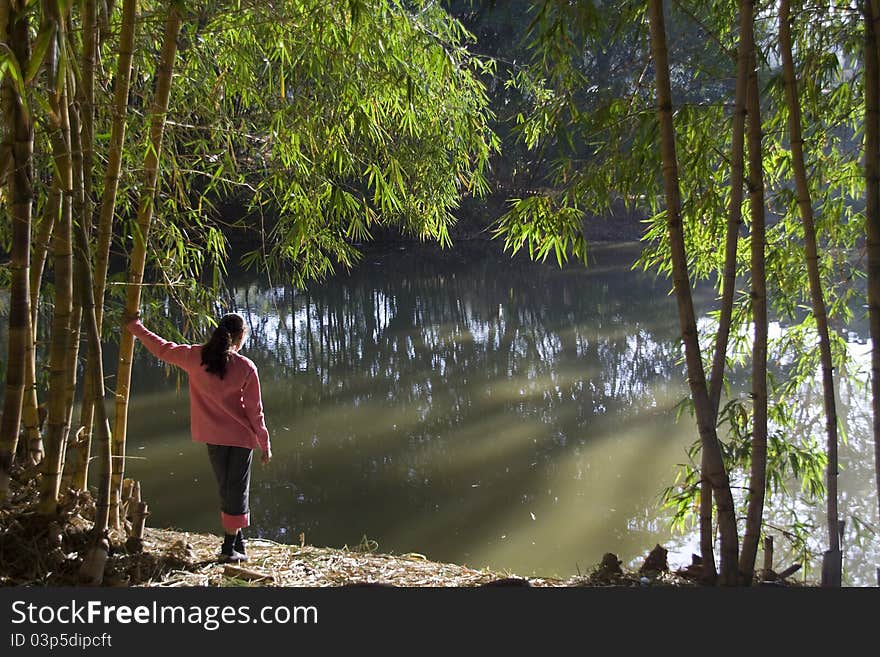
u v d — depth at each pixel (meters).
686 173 4.60
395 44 4.96
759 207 3.62
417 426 9.44
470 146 5.74
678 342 5.75
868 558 5.47
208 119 5.27
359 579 4.38
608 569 4.38
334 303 19.17
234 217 20.16
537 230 4.29
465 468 7.96
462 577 4.50
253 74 5.35
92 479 7.06
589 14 3.58
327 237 5.66
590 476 7.68
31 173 3.69
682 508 5.12
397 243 27.78
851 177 5.07
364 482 7.62
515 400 10.52
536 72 4.52
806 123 4.89
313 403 10.52
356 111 4.94
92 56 3.86
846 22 4.48
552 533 6.38
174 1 3.92
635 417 9.61
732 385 10.11
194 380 4.32
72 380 4.00
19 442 4.69
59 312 3.76
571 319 16.47
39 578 3.64
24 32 3.35
